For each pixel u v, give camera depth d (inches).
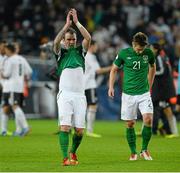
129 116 1317.7
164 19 3474.4
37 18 3346.5
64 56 1250.6
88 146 1621.6
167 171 1145.4
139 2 3491.6
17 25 3403.1
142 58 1301.7
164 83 1931.6
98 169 1172.5
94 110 1988.2
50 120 2839.6
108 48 3191.4
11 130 2281.0
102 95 2876.5
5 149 1542.8
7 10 3543.3
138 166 1216.8
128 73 1310.3
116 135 2005.4
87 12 3457.2
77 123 1241.4
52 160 1326.3
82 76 1248.8
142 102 1305.4
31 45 3189.0
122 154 1438.2
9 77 1969.7
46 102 2874.0
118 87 2844.5
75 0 3572.8
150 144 1678.2
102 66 3058.6
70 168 1187.9
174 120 1953.7
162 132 1982.0
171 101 1969.7
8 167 1203.9
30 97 2815.0
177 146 1626.5
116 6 3459.6
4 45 1982.0
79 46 1254.9
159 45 1920.5
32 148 1566.2
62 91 1242.6
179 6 3538.4
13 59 1962.4
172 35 3228.3
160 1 3511.3
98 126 2487.7
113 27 3358.8
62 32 1232.2
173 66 2306.8
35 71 2802.7
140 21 3230.8
